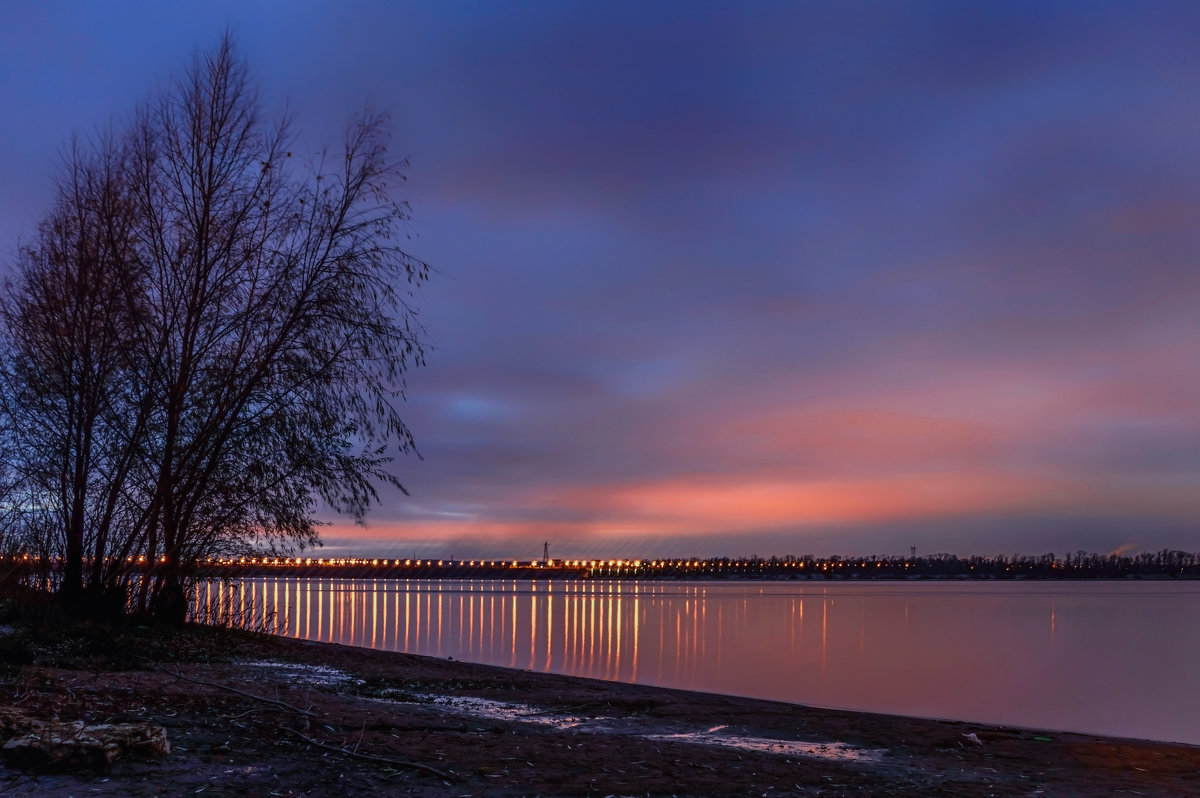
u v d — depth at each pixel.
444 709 13.74
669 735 12.91
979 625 68.94
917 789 9.68
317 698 12.95
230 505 19.31
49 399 18.25
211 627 20.98
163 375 18.66
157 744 8.40
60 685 11.20
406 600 120.31
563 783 8.84
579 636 51.41
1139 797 9.59
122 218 18.72
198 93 19.17
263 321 19.11
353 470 19.73
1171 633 59.94
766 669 33.09
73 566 18.33
